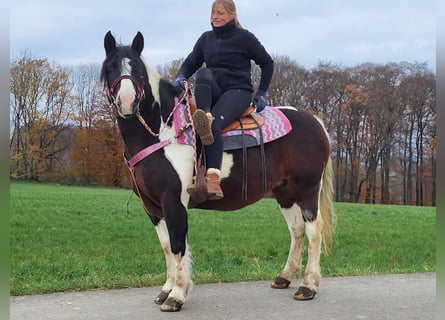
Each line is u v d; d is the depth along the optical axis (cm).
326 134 544
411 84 4197
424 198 4200
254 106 504
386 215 1819
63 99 4266
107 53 438
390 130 4253
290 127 512
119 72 417
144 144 445
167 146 445
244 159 479
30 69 4116
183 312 454
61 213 1506
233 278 600
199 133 434
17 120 4159
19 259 776
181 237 450
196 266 725
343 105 4325
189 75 525
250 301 496
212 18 493
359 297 517
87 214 1512
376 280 604
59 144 4316
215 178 443
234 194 482
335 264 773
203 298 505
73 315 444
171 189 440
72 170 4256
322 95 4353
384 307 479
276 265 760
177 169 441
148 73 446
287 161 512
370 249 987
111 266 701
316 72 4375
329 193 541
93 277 595
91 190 3134
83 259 783
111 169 4209
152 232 1166
